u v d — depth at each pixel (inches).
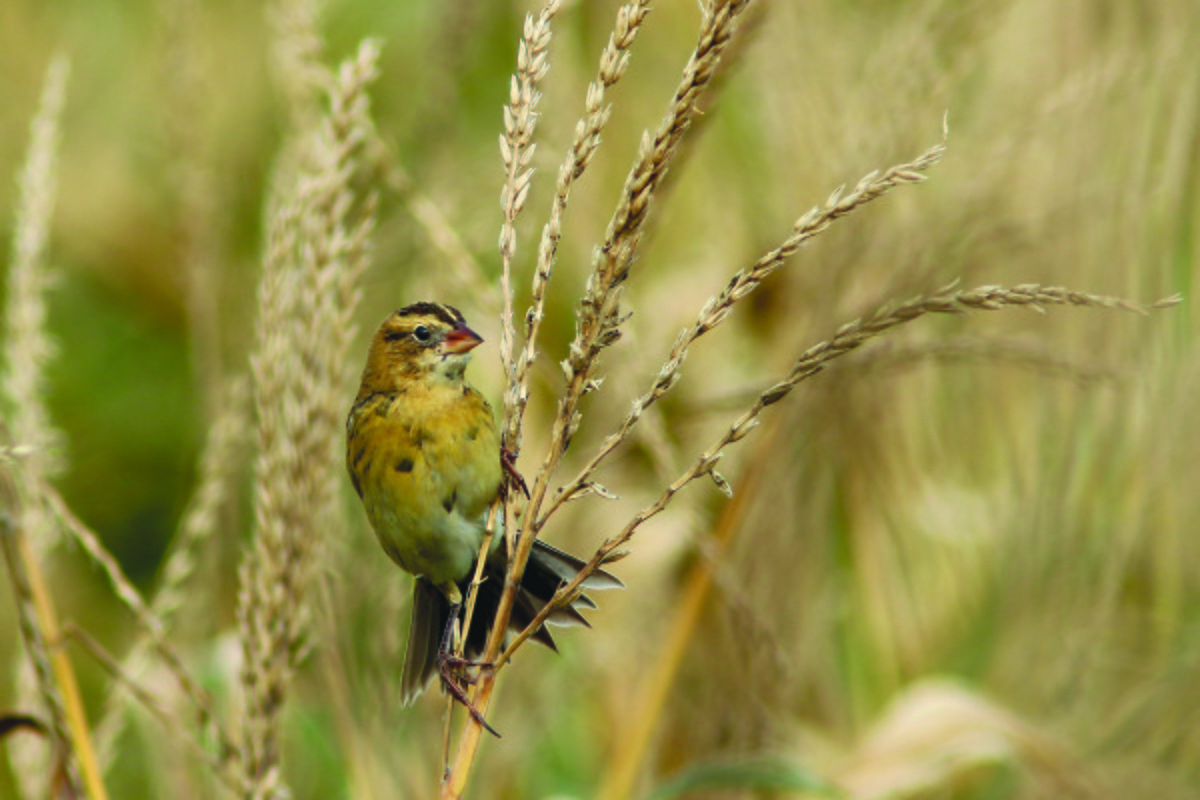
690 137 304.0
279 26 339.6
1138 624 419.5
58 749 252.8
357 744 307.6
